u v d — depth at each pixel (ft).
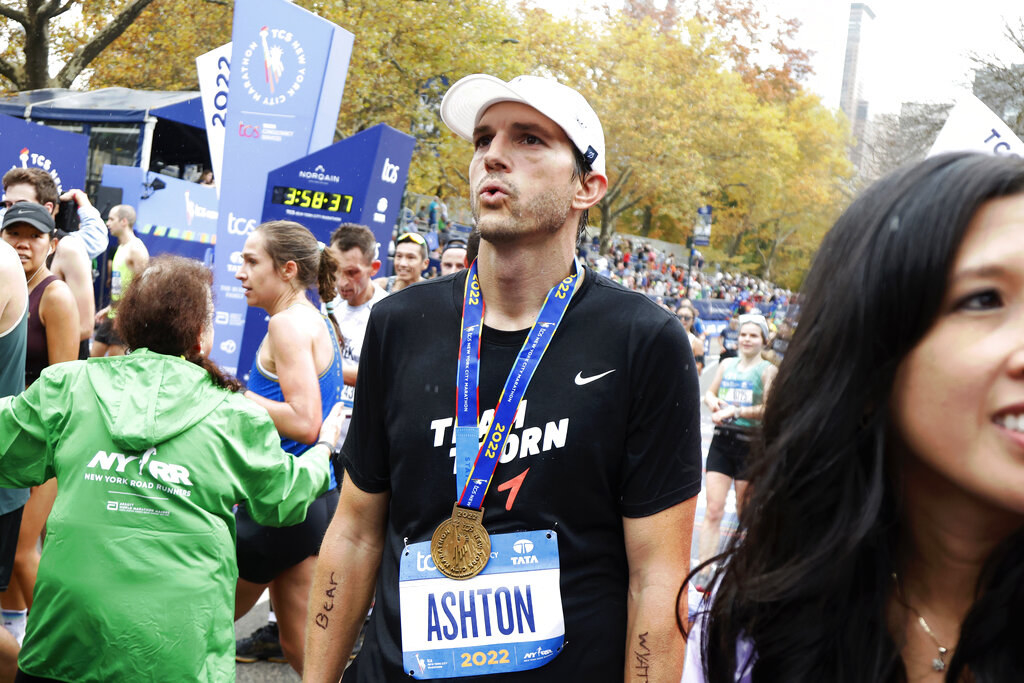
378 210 23.58
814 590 3.62
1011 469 3.11
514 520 5.98
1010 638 3.44
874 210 3.49
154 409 8.12
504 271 6.25
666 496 5.93
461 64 72.54
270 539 11.16
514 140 6.20
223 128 26.08
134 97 49.52
